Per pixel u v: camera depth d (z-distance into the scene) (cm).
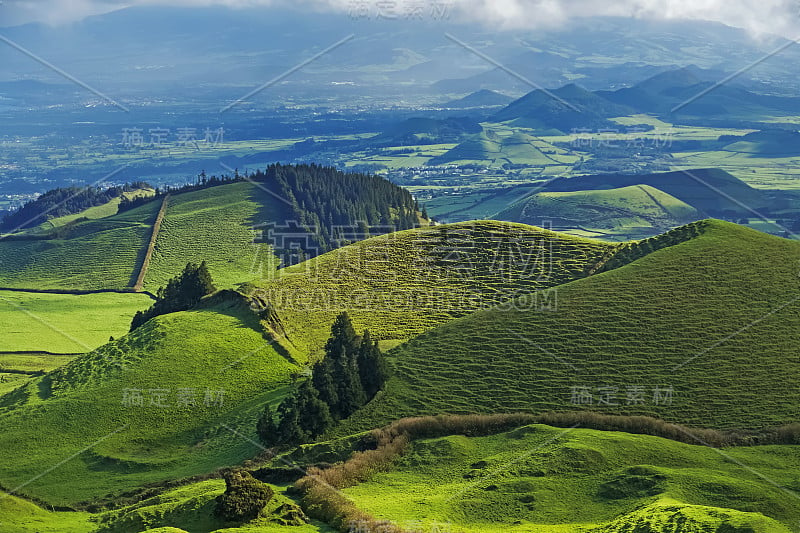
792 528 5278
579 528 5412
